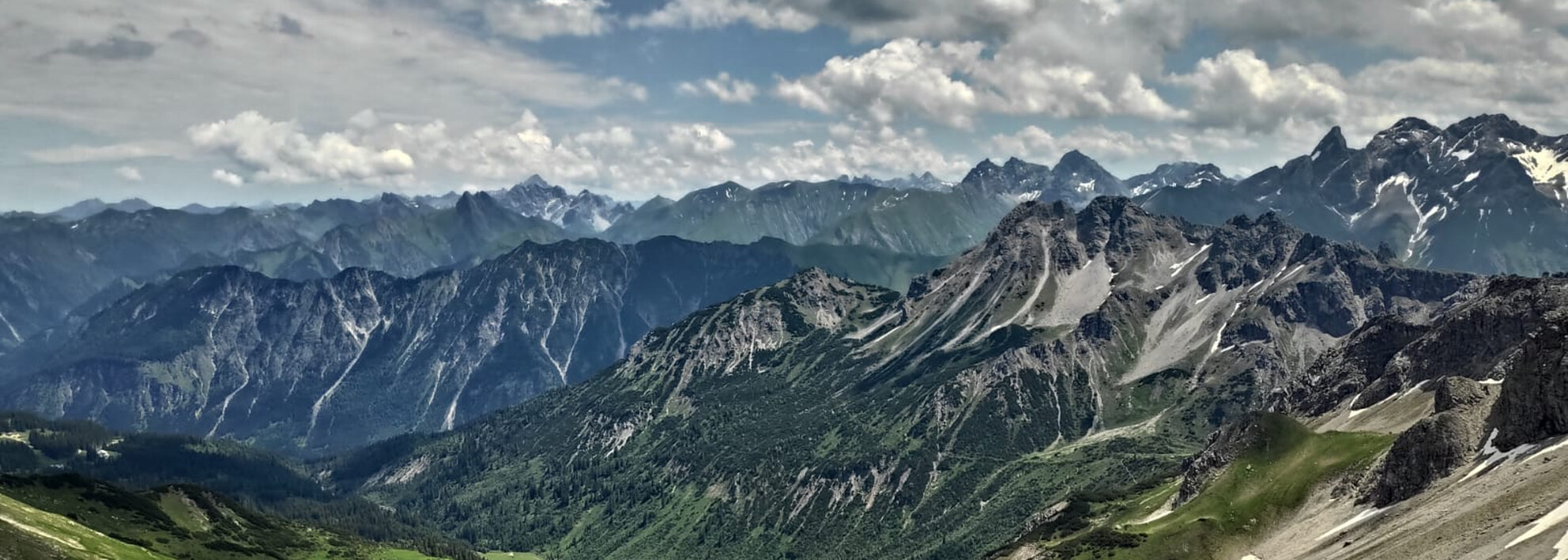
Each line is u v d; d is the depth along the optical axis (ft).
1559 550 642.63
